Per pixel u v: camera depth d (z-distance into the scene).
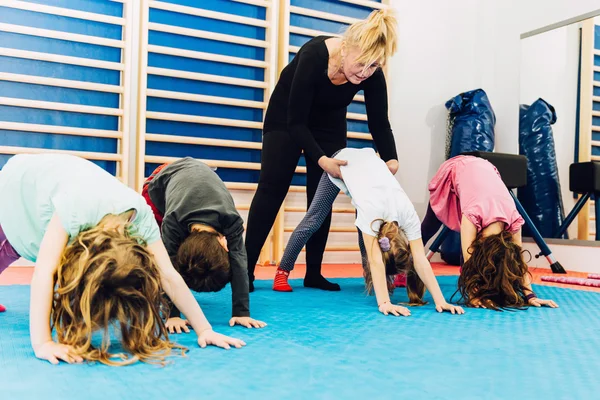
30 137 3.25
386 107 2.51
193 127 3.68
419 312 2.05
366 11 4.32
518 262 2.20
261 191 2.53
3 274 2.92
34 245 1.49
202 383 1.10
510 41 4.50
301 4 4.07
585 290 2.82
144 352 1.25
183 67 3.65
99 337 1.43
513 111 4.44
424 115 4.51
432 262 4.42
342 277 3.26
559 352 1.45
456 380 1.17
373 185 2.11
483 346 1.50
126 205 1.36
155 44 3.57
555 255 4.02
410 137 4.45
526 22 4.38
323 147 2.56
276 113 2.54
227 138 3.79
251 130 3.87
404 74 4.43
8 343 1.40
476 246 2.24
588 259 3.82
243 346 1.43
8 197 1.50
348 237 4.24
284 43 3.92
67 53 3.33
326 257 4.16
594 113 3.93
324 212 2.54
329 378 1.16
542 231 4.15
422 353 1.40
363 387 1.10
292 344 1.47
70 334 1.23
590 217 3.88
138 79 3.50
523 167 3.53
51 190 1.39
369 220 2.04
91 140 3.40
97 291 1.16
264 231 2.54
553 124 4.17
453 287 2.85
